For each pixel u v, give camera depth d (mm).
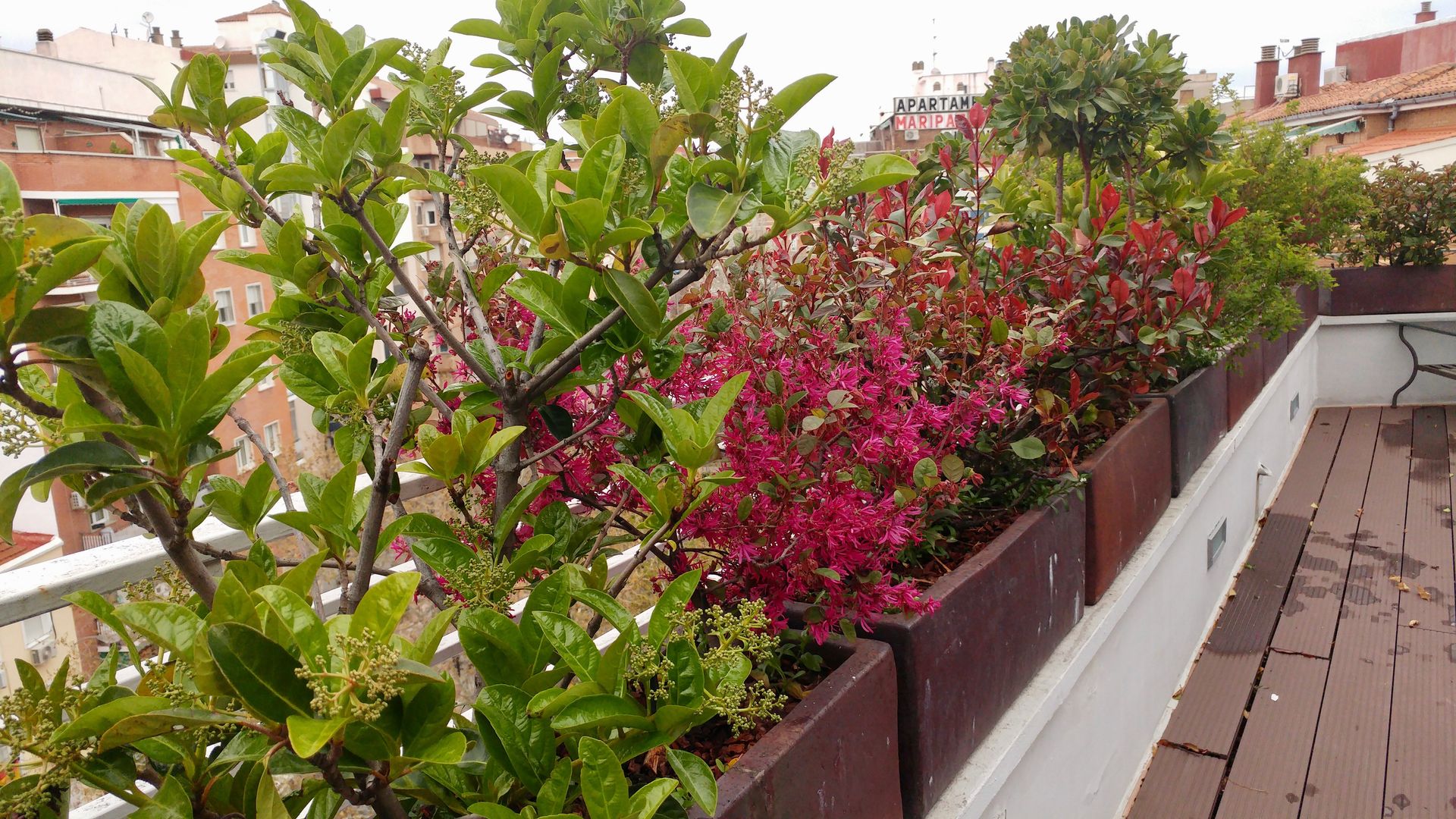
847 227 2449
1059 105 3650
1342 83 28594
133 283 966
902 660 1579
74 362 850
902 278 2184
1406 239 6746
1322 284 5953
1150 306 2924
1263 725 3070
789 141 1334
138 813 869
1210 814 2680
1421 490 5059
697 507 1378
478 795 1053
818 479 1591
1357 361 6980
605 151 1185
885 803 1490
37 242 835
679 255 1358
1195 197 4137
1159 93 3764
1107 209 3234
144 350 864
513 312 1877
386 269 1539
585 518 1534
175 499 904
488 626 1086
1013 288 3012
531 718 1050
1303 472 5555
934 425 1900
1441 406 6707
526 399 1316
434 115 1595
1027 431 2602
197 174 1459
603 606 1070
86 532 19734
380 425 1335
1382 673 3283
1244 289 4098
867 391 1717
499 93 1627
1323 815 2605
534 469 1638
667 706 1028
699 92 1272
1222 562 4004
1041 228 3930
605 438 1614
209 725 865
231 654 762
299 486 1166
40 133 21891
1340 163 6820
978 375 2375
